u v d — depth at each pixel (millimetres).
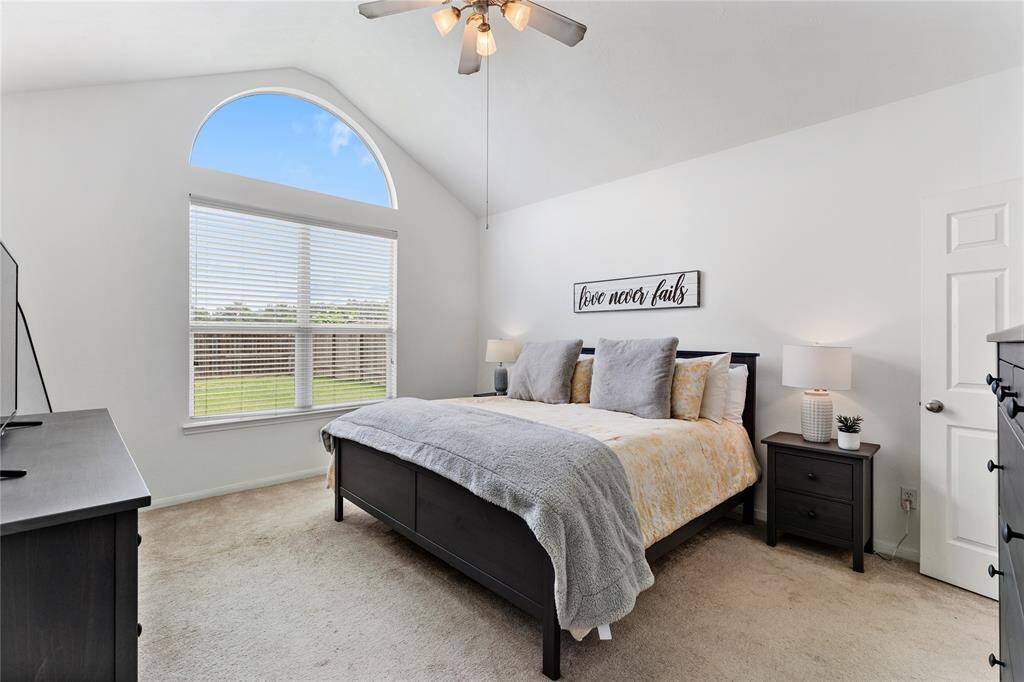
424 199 4516
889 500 2482
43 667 792
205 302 3264
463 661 1617
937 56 2188
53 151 2688
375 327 4188
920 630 1796
